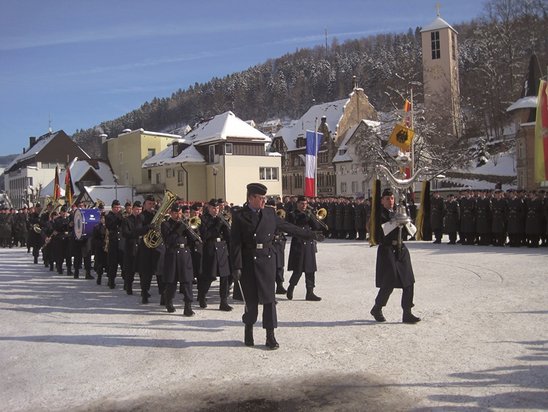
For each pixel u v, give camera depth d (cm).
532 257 1527
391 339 723
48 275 1585
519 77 6309
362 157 4766
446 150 4684
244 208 728
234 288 1066
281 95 14688
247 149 5388
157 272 1049
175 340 762
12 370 646
